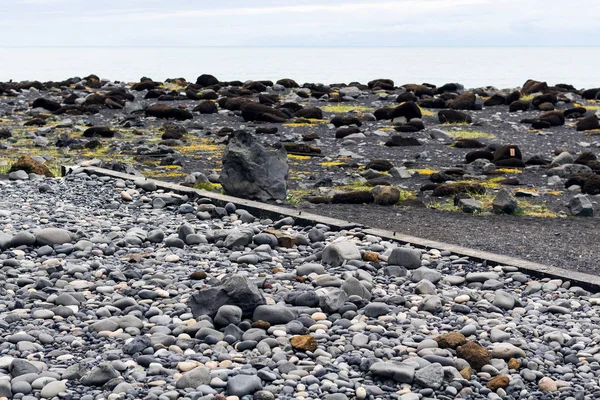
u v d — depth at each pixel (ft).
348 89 84.99
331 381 14.75
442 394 14.61
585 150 50.96
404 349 16.26
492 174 42.39
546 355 16.33
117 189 34.19
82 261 22.84
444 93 85.56
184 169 42.32
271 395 13.97
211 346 16.52
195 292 18.62
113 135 54.39
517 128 61.62
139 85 92.12
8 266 22.15
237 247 24.88
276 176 33.71
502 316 18.99
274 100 76.33
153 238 25.35
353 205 33.63
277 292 20.15
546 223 30.71
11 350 15.92
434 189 36.94
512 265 23.11
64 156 46.03
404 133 58.49
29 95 86.02
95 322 17.48
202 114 68.39
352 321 18.17
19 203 30.89
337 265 23.11
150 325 17.63
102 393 14.11
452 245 25.44
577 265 24.17
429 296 19.58
